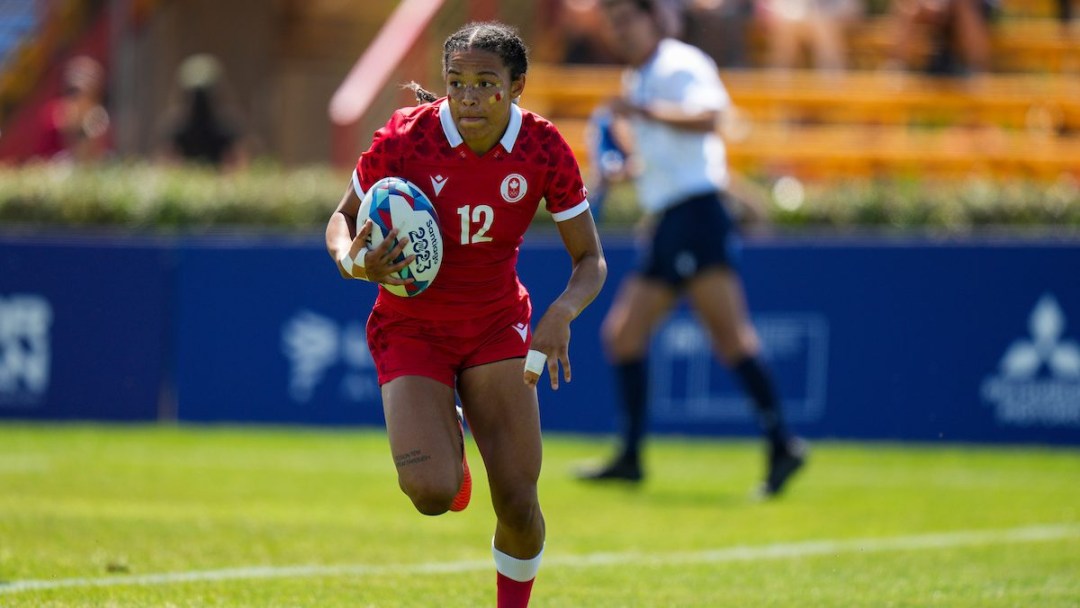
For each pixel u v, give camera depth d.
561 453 38.12
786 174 54.59
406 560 22.44
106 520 25.45
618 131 34.38
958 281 39.38
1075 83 59.19
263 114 65.62
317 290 41.94
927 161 55.53
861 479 34.00
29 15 66.75
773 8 59.84
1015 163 55.25
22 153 62.38
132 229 45.16
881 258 39.69
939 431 39.44
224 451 37.22
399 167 16.31
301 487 31.12
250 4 64.94
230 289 42.31
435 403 16.08
